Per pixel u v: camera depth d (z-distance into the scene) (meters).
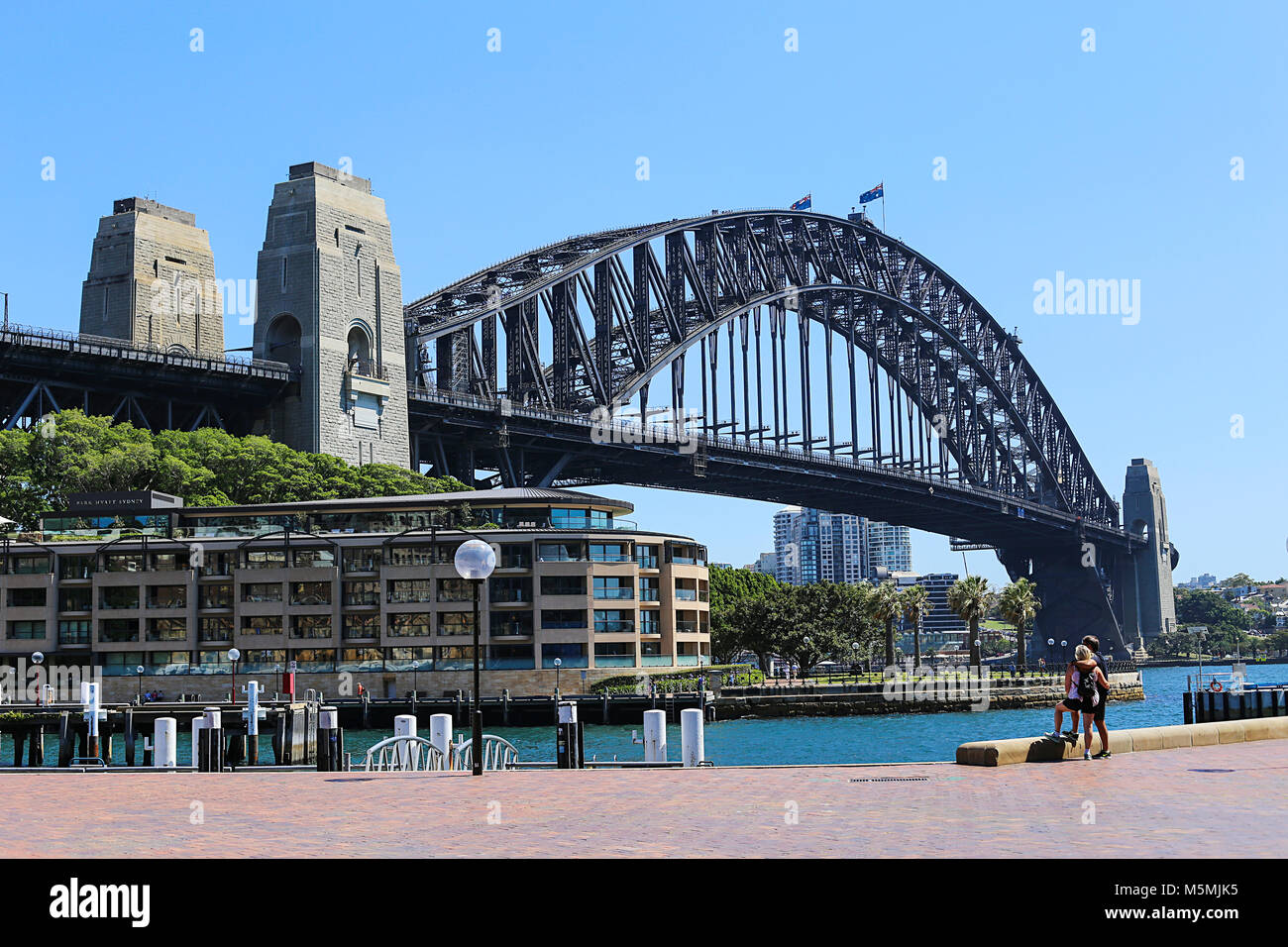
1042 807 23.05
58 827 23.03
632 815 23.14
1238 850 18.62
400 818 23.58
